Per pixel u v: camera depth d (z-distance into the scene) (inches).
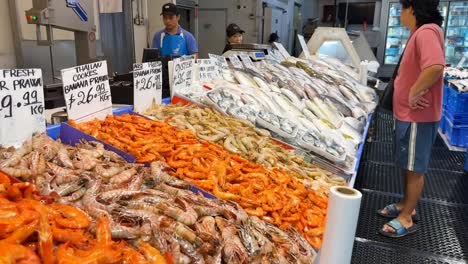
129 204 52.0
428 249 102.7
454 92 201.3
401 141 106.1
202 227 50.7
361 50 240.8
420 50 97.3
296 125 105.5
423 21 103.0
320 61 186.9
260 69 150.9
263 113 108.7
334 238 46.9
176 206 52.8
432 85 97.7
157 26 248.1
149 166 72.0
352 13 416.5
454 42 345.4
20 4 154.3
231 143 88.5
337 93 147.1
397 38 368.8
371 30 378.6
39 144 64.8
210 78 131.7
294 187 77.4
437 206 129.0
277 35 338.3
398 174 156.0
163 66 121.4
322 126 113.2
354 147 107.8
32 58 163.3
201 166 73.1
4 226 36.9
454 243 106.2
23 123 67.2
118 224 45.6
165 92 120.9
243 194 68.6
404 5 107.1
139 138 80.5
